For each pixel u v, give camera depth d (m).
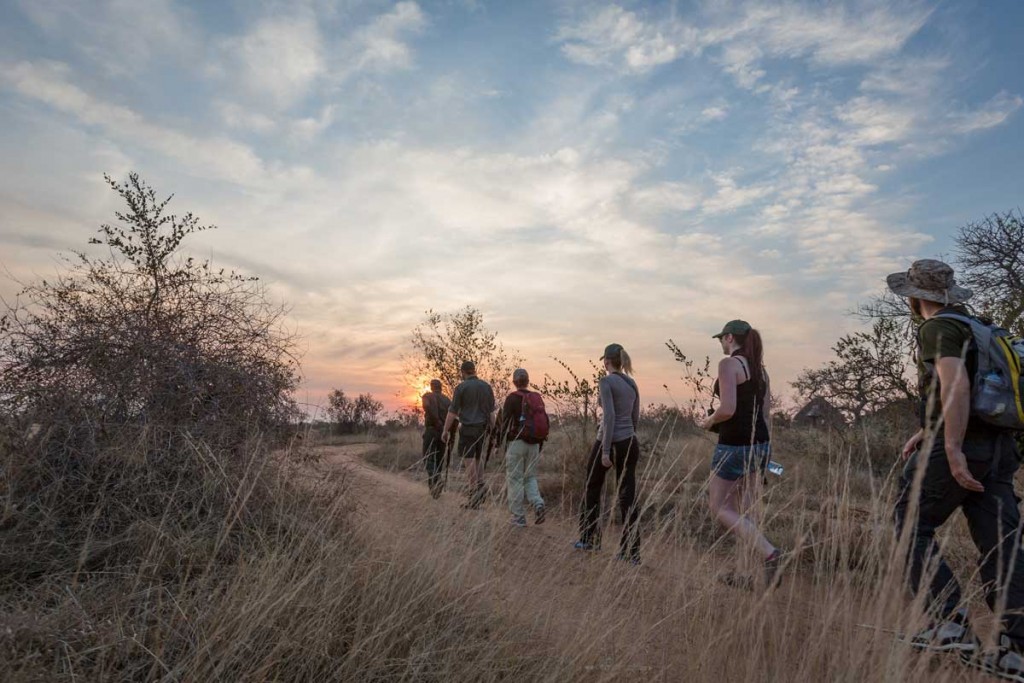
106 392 4.36
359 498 4.74
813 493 4.30
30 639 2.75
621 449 5.85
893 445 7.55
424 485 5.56
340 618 3.24
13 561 3.40
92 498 3.93
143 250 4.95
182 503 4.04
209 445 4.36
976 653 2.88
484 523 4.32
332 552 3.73
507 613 3.53
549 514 7.55
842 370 9.33
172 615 3.00
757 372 4.81
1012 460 3.62
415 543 4.02
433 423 8.54
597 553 4.04
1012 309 7.64
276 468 4.58
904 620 2.87
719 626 3.05
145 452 4.10
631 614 3.38
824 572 3.14
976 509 3.60
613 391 5.89
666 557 3.76
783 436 8.33
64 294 4.71
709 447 6.50
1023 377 3.48
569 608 3.63
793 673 2.74
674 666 3.11
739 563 3.26
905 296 3.99
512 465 7.01
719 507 4.74
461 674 3.02
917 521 3.27
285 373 5.17
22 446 3.96
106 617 3.00
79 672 2.63
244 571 3.28
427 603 3.47
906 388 8.84
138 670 2.71
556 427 9.67
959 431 3.46
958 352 3.55
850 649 2.58
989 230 14.84
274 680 2.69
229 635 2.86
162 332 4.73
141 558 3.53
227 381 4.77
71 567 3.45
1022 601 3.38
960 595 3.59
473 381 8.33
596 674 3.14
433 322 15.76
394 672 3.00
